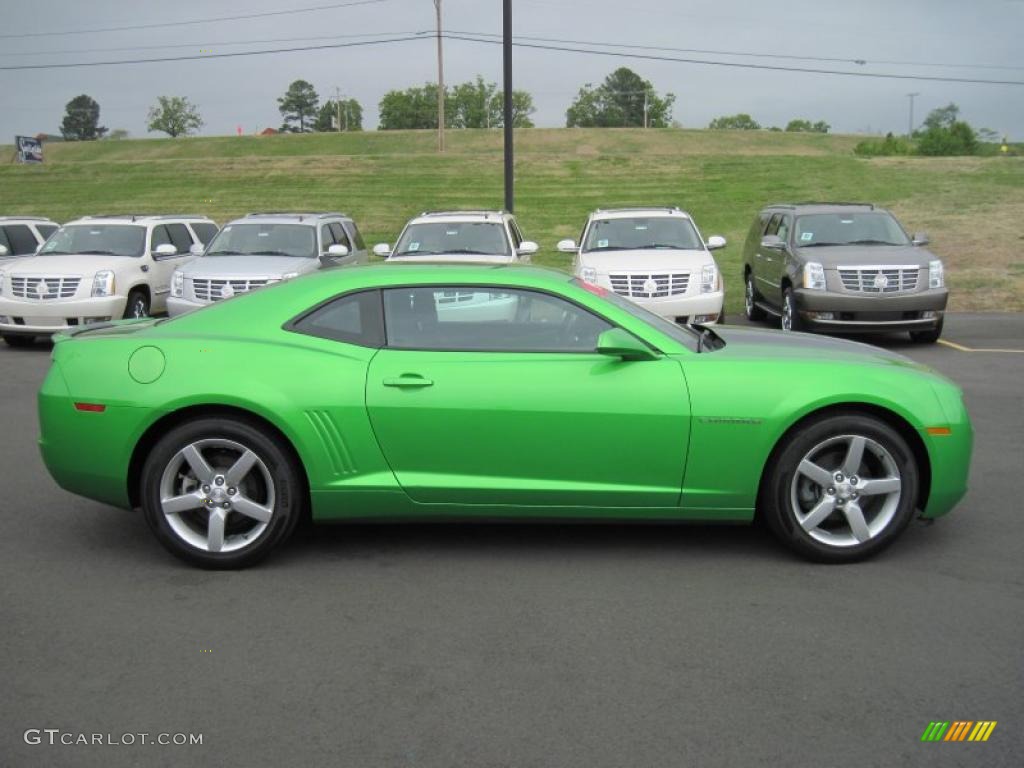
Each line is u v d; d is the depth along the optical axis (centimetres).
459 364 500
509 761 325
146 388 498
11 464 731
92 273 1372
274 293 525
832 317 1298
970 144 7025
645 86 12269
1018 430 816
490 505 504
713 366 502
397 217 3309
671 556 524
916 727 346
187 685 381
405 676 388
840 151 5934
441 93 5000
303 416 493
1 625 439
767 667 393
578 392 494
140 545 550
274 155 6028
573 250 1408
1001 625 432
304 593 475
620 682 381
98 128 14562
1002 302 1755
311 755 330
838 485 504
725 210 3319
